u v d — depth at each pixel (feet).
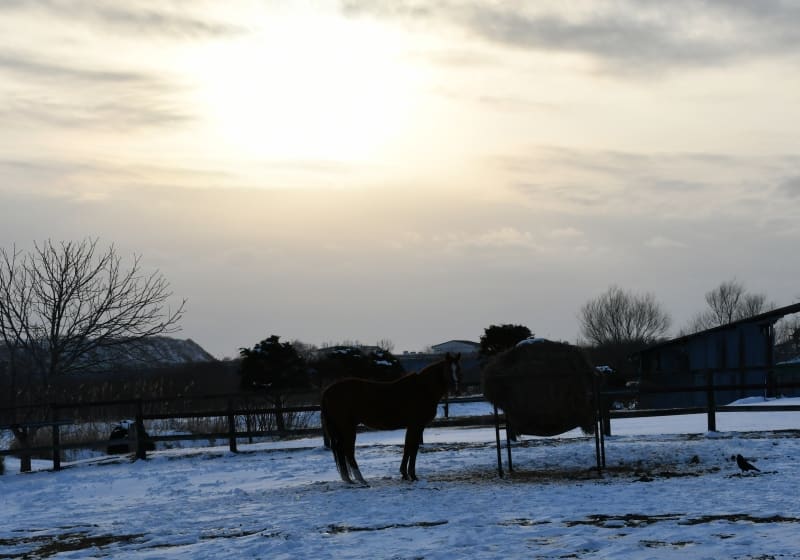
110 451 89.81
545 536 32.27
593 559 27.91
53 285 96.99
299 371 119.44
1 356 102.58
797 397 102.73
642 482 45.70
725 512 35.47
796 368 71.26
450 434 82.84
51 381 96.68
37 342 98.07
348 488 49.75
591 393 52.11
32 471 75.31
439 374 51.47
